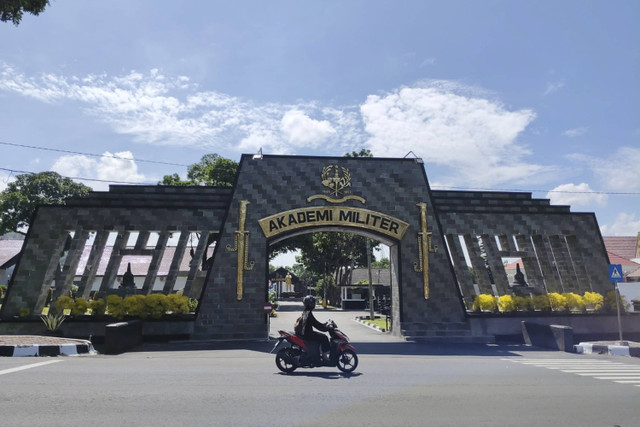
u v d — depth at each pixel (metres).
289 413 6.51
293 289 103.31
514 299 20.66
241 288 19.12
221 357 13.52
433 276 20.42
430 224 20.89
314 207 20.22
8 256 45.06
